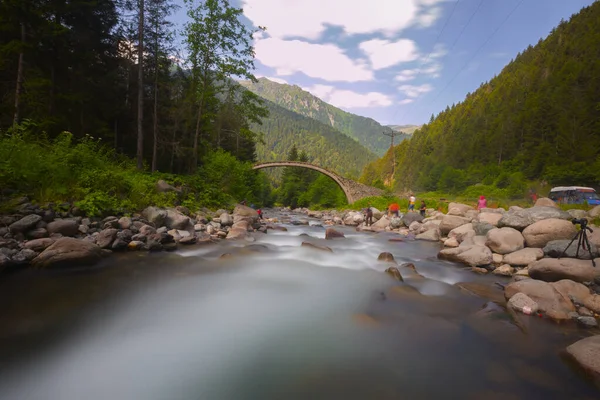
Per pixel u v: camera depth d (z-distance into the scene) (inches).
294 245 463.2
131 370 149.3
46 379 140.6
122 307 217.3
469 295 264.2
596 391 140.2
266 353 167.0
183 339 179.2
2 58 636.1
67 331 182.2
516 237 401.1
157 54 1026.1
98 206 414.6
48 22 685.3
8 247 290.2
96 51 998.4
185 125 1146.0
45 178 411.2
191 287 262.4
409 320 211.3
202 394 133.2
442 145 5413.4
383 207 1424.7
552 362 163.0
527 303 227.1
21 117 668.7
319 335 188.1
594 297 232.1
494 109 4901.6
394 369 154.6
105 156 582.6
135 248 361.4
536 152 2839.6
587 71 3435.0
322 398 131.5
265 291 261.6
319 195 2982.3
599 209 571.8
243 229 523.5
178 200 622.2
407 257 424.5
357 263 370.9
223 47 970.7
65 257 285.7
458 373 152.2
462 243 469.7
